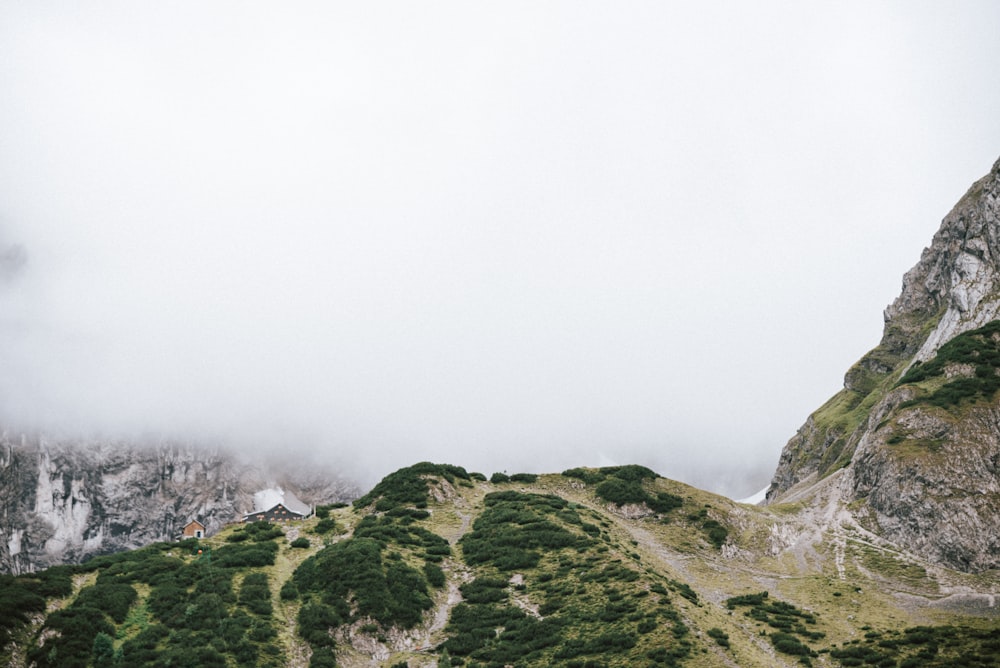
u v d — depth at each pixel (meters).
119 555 135.75
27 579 117.88
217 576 125.06
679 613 111.69
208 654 102.12
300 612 117.69
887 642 110.75
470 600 126.25
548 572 132.25
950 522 150.88
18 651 101.19
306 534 152.25
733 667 98.75
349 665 109.44
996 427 161.62
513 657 107.81
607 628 110.56
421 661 110.12
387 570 129.62
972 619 125.25
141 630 109.00
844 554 156.88
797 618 125.44
